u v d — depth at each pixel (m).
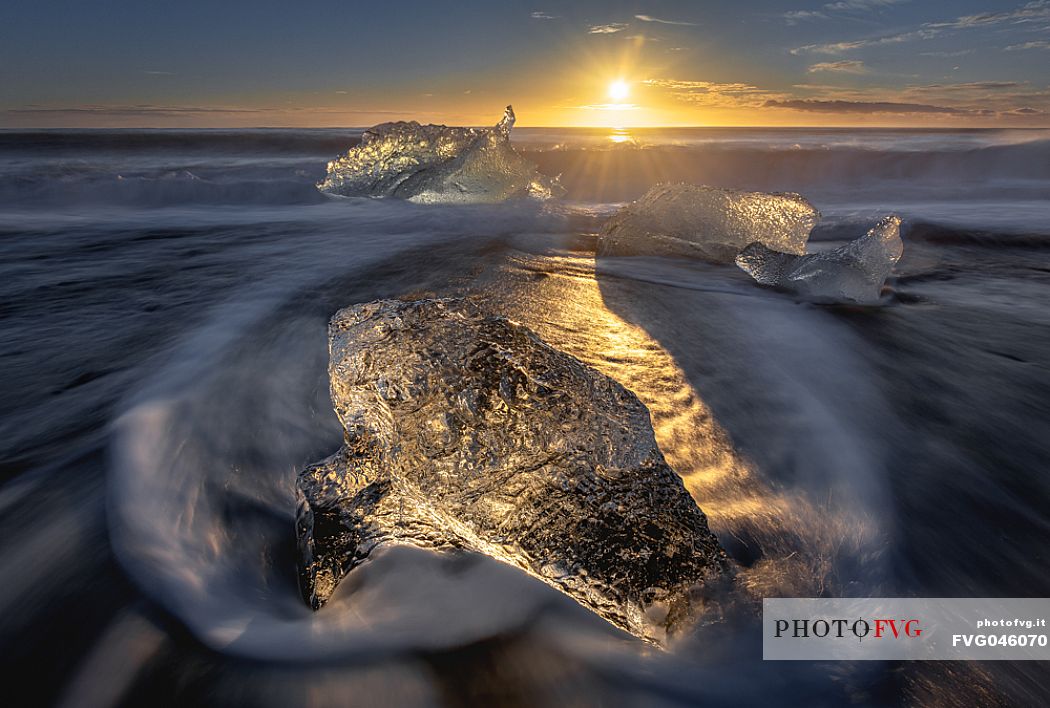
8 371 3.03
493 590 1.67
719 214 5.64
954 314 4.12
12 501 1.97
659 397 2.71
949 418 2.64
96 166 12.32
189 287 4.52
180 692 1.36
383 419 1.68
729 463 2.22
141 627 1.51
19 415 2.56
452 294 4.28
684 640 1.49
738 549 1.76
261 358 3.15
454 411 1.62
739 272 5.22
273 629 1.54
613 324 3.70
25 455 2.25
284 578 1.74
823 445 2.36
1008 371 3.17
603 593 1.50
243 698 1.35
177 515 1.93
